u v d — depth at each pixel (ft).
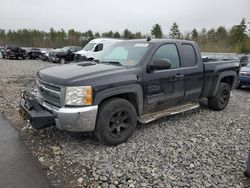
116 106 13.67
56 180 10.87
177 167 12.00
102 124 13.34
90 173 11.37
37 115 12.80
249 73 33.55
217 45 192.44
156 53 15.85
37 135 15.35
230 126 17.92
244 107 23.70
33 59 106.22
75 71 13.75
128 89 14.05
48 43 274.16
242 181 11.05
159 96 15.90
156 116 15.98
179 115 20.01
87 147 13.83
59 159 12.59
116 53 17.07
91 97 12.66
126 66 15.03
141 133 15.97
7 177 11.02
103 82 13.03
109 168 11.73
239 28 190.70
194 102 19.49
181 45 17.74
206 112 21.18
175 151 13.60
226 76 21.40
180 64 17.37
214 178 11.20
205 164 12.37
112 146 13.97
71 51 83.35
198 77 18.51
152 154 13.17
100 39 50.08
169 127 17.19
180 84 17.15
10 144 14.12
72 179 10.95
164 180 10.93
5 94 26.40
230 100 26.66
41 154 13.07
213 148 14.16
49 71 14.56
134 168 11.78
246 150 14.06
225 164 12.43
